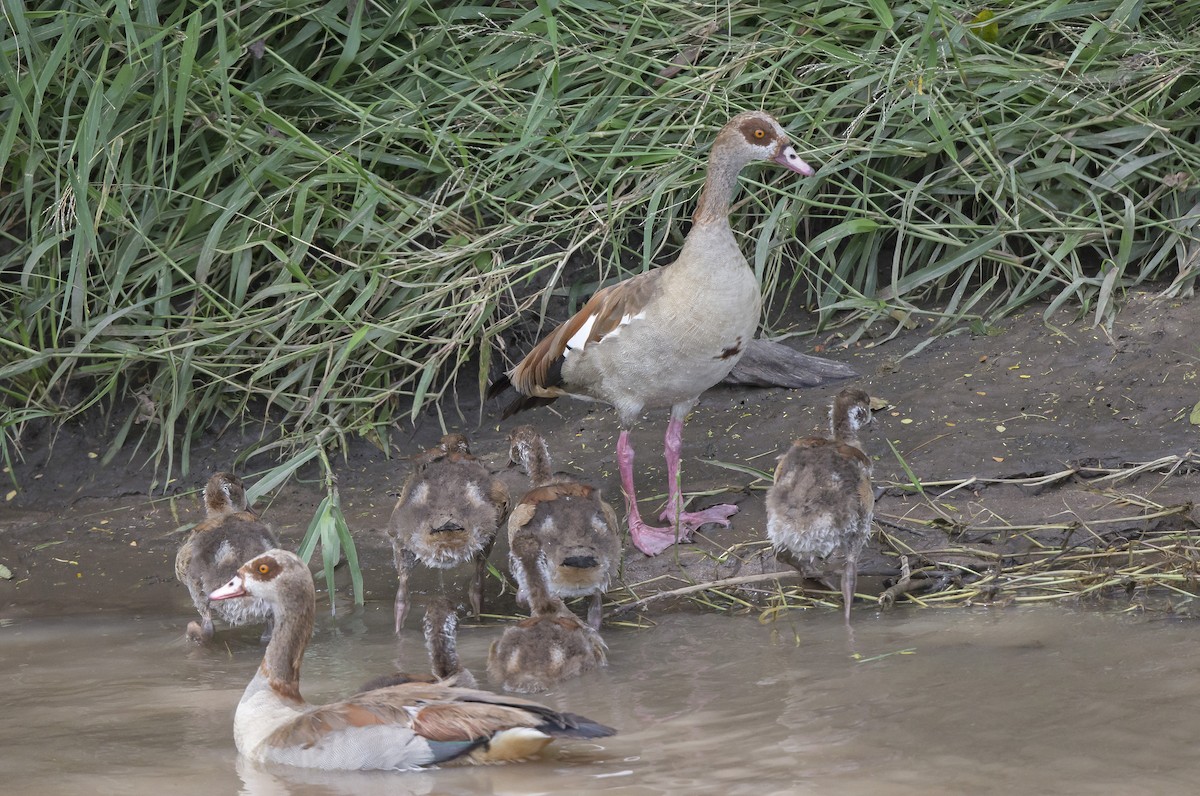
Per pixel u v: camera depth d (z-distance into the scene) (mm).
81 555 12531
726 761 7270
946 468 12086
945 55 15086
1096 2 15109
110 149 14133
